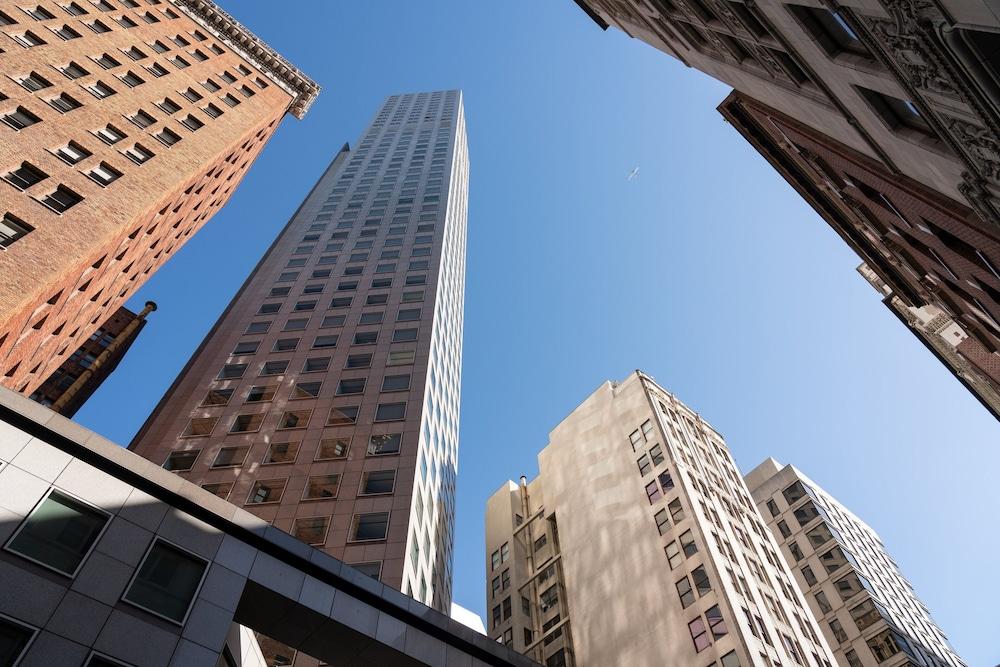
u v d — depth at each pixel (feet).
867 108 66.39
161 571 65.51
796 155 123.65
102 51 152.25
